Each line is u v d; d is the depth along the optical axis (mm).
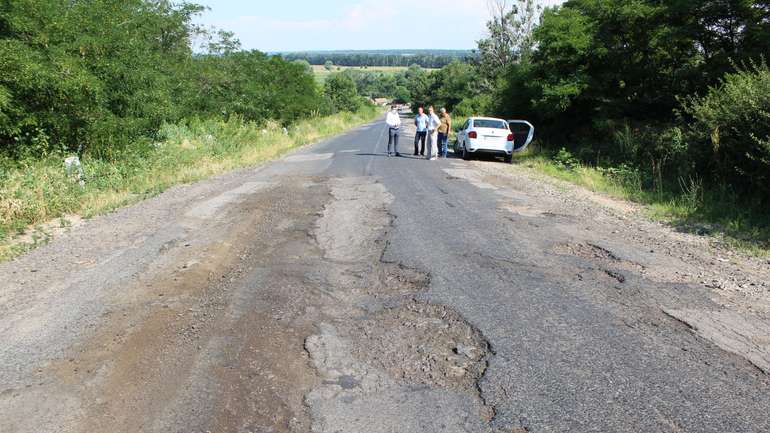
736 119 9328
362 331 4191
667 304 4730
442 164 15672
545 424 2955
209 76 22141
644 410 3080
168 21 19391
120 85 12438
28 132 10383
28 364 3676
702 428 2918
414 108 101438
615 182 12266
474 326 4242
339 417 3029
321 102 47719
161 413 3076
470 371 3557
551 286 5168
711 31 14070
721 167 9789
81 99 10695
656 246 6801
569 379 3432
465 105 47344
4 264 6043
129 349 3889
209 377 3480
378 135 33188
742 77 10578
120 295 4980
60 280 5434
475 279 5352
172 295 4973
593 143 17031
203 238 7000
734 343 3957
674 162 11812
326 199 9633
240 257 6180
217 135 18781
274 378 3471
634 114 17094
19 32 10008
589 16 17891
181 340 4031
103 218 8375
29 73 9164
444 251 6312
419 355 3789
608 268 5773
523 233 7262
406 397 3246
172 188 11125
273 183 11594
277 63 34625
